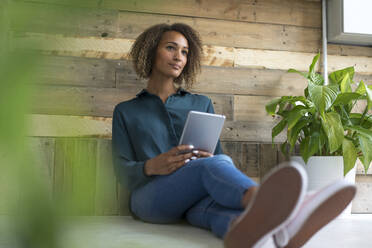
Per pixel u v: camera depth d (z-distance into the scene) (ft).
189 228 5.74
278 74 8.92
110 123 7.96
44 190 0.38
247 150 8.57
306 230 3.57
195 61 7.56
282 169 3.01
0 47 0.38
